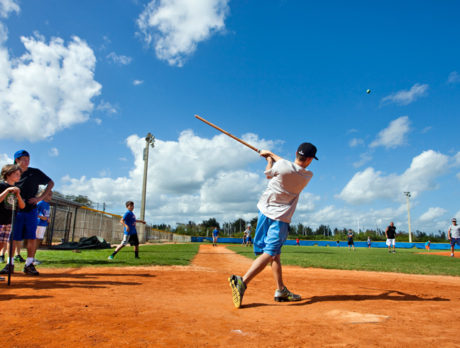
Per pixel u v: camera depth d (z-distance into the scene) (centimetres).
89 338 171
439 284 503
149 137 2880
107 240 2611
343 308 269
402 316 236
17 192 376
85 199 2866
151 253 1159
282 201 310
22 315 214
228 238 4991
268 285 450
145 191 2784
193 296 331
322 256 1248
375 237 4897
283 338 177
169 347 160
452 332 191
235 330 193
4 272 446
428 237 4559
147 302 280
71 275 468
